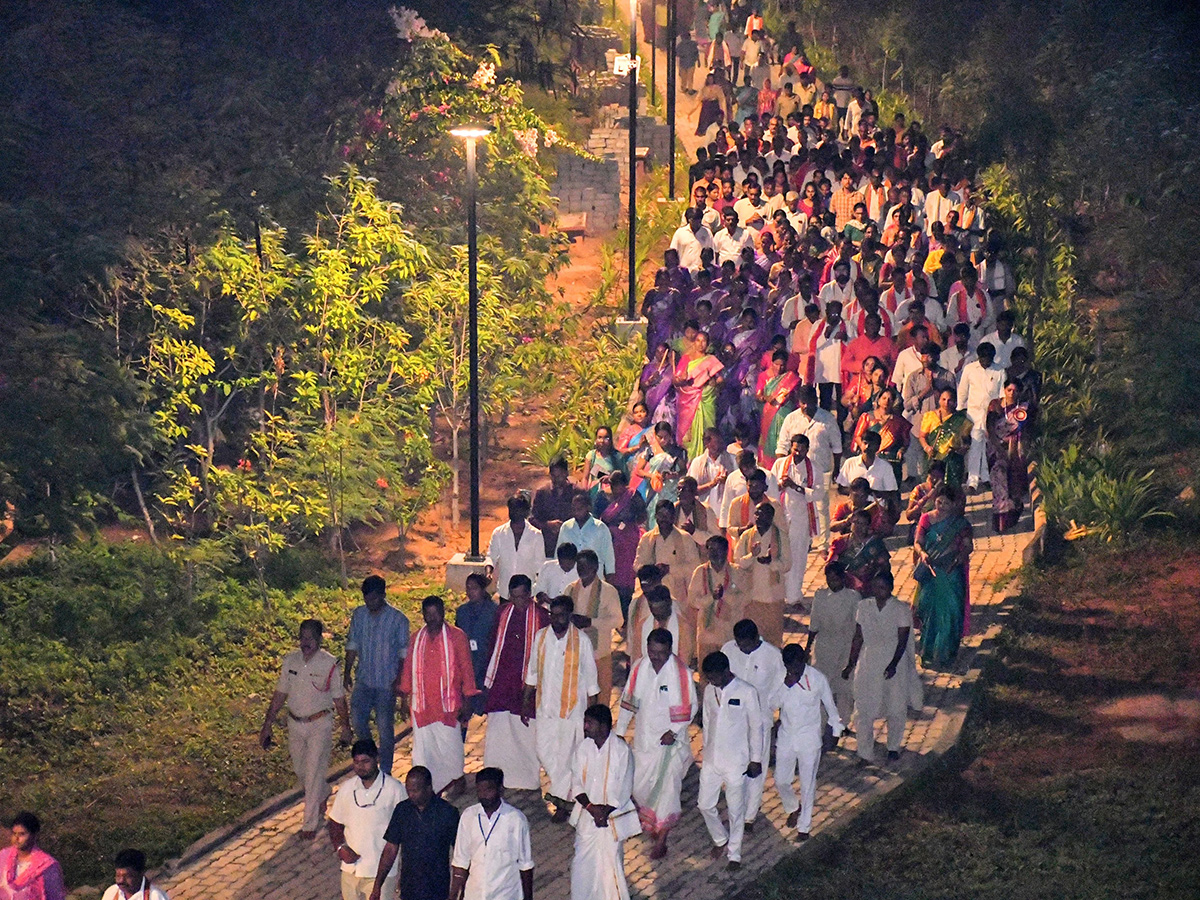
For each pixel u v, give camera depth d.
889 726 15.84
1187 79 30.20
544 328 26.98
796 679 14.29
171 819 15.60
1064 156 28.16
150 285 20.33
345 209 22.11
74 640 18.72
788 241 26.72
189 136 24.06
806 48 47.22
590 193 34.97
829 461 19.92
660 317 24.22
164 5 28.23
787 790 14.62
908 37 41.84
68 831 15.43
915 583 19.52
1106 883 14.02
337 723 16.59
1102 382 25.36
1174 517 21.64
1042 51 29.12
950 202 29.89
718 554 15.90
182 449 22.08
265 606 19.92
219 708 17.77
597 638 15.59
